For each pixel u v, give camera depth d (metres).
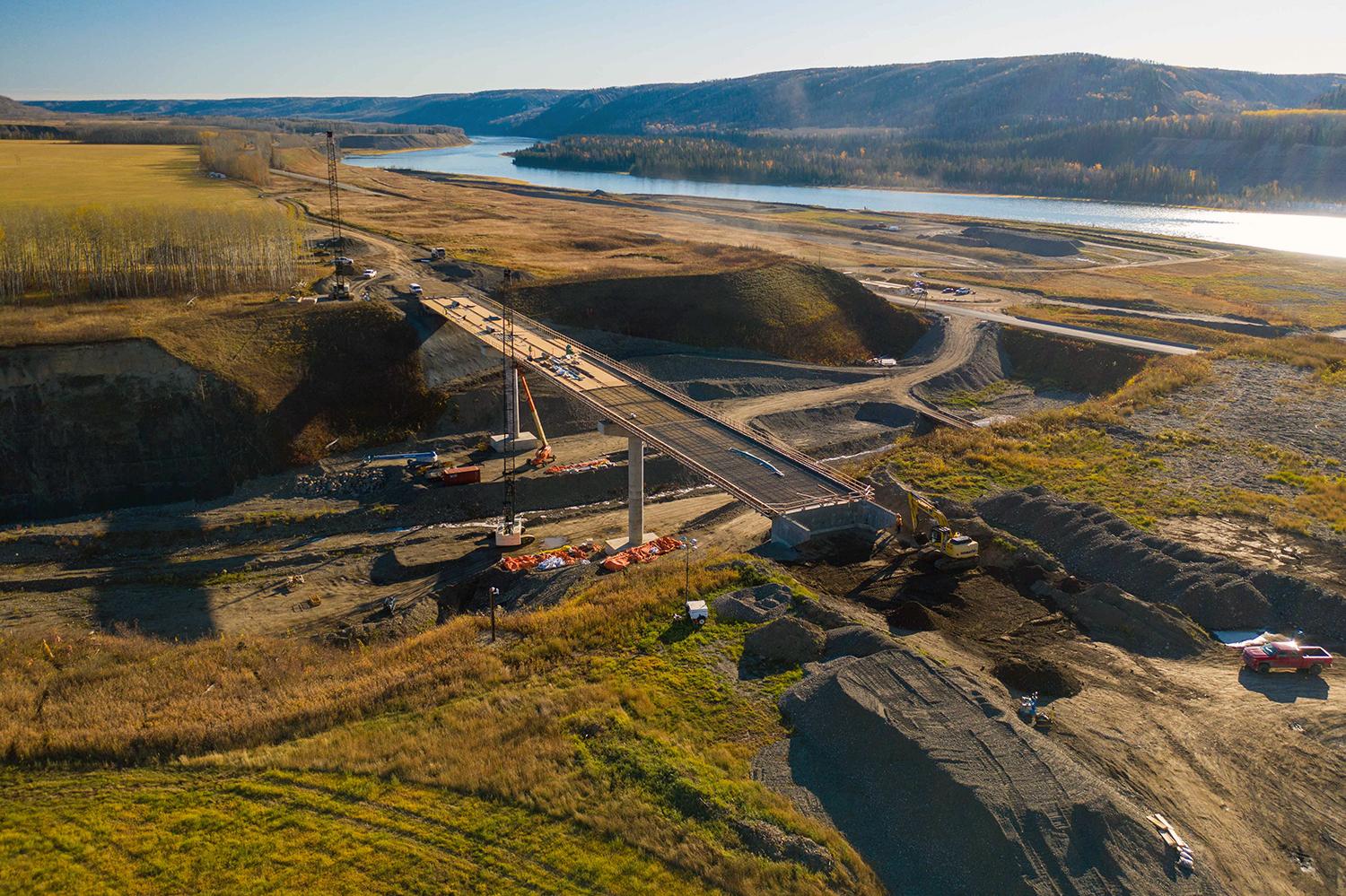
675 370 116.56
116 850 34.69
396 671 48.69
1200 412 92.31
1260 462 78.25
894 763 36.81
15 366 80.88
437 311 111.06
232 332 97.62
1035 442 84.81
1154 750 39.94
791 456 68.38
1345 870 33.28
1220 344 124.62
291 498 83.00
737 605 52.31
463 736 41.09
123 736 42.22
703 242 183.25
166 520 77.25
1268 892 32.09
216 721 44.06
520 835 34.97
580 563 67.81
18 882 33.12
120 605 65.50
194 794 38.06
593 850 34.12
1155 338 129.38
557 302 124.75
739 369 118.81
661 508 82.12
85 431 81.50
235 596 67.31
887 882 32.50
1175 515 66.75
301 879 33.00
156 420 84.00
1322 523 64.69
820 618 50.84
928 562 59.75
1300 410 92.06
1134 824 33.84
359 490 84.62
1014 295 161.38
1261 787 37.75
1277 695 44.72
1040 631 51.31
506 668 47.44
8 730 43.00
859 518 65.38
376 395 98.69
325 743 41.34
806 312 134.00
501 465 89.81
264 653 55.56
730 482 63.25
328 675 50.38
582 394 80.75
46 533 74.06
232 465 84.56
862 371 122.25
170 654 55.00
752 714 42.19
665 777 37.34
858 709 39.56
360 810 36.62
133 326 91.62
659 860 33.53
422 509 81.50
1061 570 58.31
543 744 40.19
